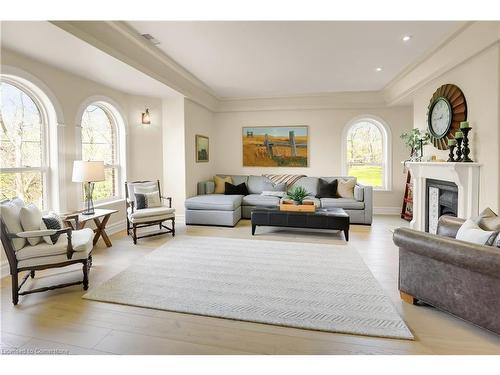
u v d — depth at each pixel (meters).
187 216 5.19
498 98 2.86
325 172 6.40
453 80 3.63
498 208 2.88
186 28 3.11
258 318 2.10
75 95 3.87
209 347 1.80
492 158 2.96
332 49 3.71
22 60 3.13
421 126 4.59
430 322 2.05
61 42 2.80
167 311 2.22
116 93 4.70
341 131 6.29
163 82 4.31
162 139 5.46
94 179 3.64
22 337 1.90
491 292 1.80
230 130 6.78
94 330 1.97
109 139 4.80
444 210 3.97
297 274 2.90
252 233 4.47
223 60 4.12
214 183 6.19
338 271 2.98
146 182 4.78
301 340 1.86
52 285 2.67
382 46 3.62
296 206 4.41
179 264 3.18
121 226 4.81
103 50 3.03
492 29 2.79
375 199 6.26
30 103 3.42
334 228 4.16
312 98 6.23
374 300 2.36
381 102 5.98
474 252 1.80
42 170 3.54
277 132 6.55
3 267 2.93
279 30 3.17
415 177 4.53
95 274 2.94
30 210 2.55
